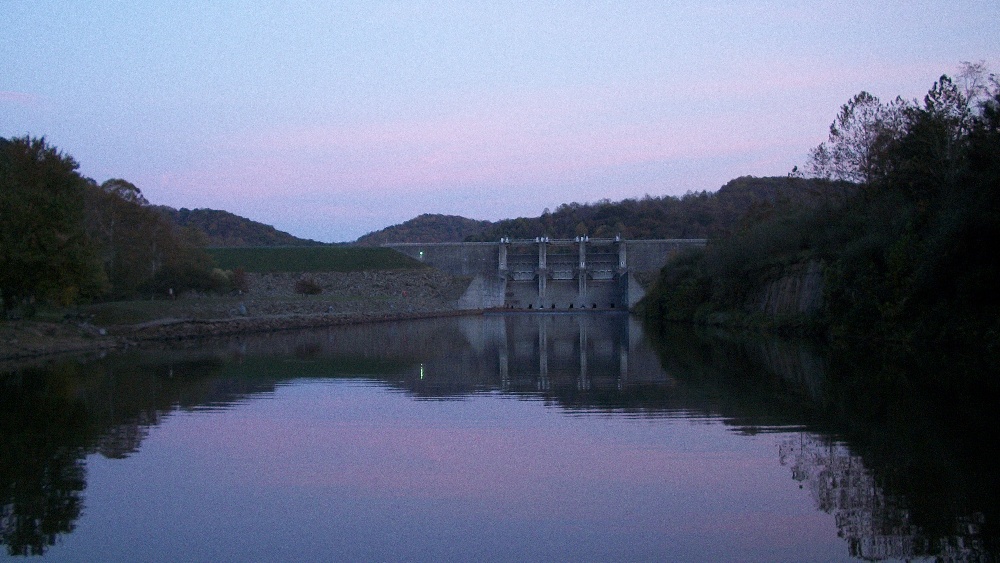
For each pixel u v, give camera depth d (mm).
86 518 15062
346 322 95750
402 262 150875
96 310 66875
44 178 56188
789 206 86688
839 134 63656
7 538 14000
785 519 14312
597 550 13164
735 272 79188
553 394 29656
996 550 12469
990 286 38375
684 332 70875
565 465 18453
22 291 52375
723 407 25594
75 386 32812
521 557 12930
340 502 15945
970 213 39500
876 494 15414
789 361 39594
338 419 24828
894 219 49625
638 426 22797
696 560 12664
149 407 27312
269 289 136250
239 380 35000
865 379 31031
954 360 35562
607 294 155000
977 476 16312
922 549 12641
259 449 20531
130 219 82375
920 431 20781
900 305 43812
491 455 19578
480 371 38719
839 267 52906
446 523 14602
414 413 25812
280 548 13469
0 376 36531
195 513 15328
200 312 77688
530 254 160375
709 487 16406
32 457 19688
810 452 18953
